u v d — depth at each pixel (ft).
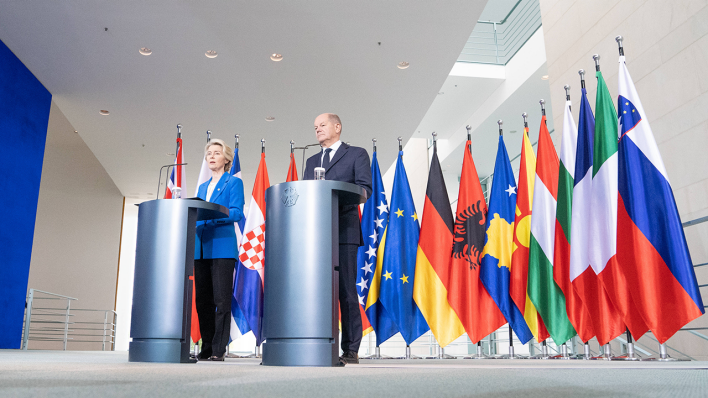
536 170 15.47
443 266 15.89
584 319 13.88
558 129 23.80
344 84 24.98
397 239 16.40
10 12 19.53
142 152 33.17
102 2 19.07
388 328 16.11
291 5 19.45
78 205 43.65
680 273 11.55
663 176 12.21
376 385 3.34
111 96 25.71
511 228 15.98
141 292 8.48
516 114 34.19
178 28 20.67
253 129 29.60
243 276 16.07
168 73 23.82
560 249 14.48
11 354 13.94
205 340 10.78
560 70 23.93
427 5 19.45
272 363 7.22
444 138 42.06
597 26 21.30
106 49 21.93
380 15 20.03
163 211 8.66
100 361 8.40
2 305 20.61
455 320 15.51
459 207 16.34
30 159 23.13
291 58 22.86
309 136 30.55
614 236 12.81
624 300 12.29
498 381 3.73
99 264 43.93
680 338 16.52
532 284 14.70
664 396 2.76
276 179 38.58
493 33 36.29
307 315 7.18
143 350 8.20
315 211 7.52
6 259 21.04
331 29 20.90
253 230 16.52
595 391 3.02
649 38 18.33
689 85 16.48
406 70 23.84
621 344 17.39
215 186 11.17
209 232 10.62
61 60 22.65
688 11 16.62
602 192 13.29
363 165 9.52
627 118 12.91
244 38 21.42
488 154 40.96
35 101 23.77
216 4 19.35
